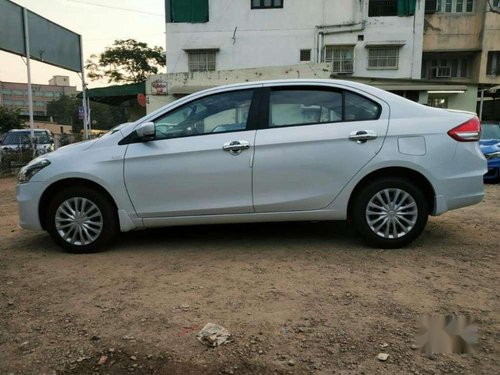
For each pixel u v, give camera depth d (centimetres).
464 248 449
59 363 257
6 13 1617
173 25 2319
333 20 2264
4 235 557
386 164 427
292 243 475
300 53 2289
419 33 2256
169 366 251
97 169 443
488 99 2573
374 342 271
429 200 444
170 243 487
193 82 2062
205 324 297
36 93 8838
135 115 2689
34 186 454
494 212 626
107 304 332
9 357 265
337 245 464
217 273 390
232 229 537
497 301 325
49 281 383
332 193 435
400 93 2120
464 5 2445
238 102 450
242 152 433
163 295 346
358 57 2281
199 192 440
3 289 367
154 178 441
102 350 269
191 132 449
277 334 282
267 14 2278
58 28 1994
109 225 454
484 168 442
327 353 260
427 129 431
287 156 432
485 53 2444
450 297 332
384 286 354
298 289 351
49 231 460
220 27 2303
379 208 438
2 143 1772
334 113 443
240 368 248
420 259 416
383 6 2250
